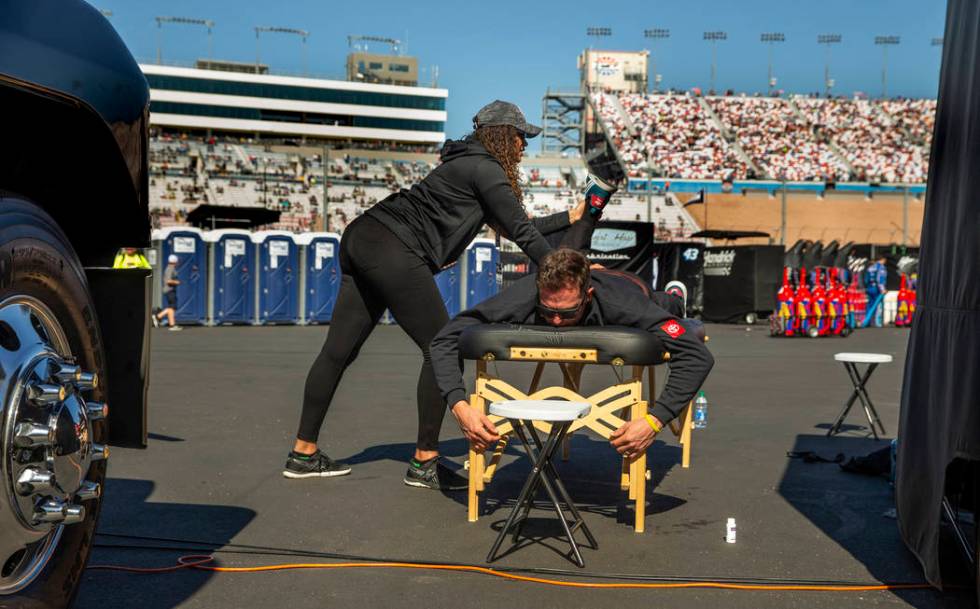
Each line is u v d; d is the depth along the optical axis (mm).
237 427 6691
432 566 3389
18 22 2051
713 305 25688
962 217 2865
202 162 76688
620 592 3123
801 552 3652
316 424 4961
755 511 4359
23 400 2082
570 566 3420
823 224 60375
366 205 68562
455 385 3830
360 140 124938
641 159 67875
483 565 3406
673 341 3680
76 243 2711
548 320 3795
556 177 74750
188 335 18484
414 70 135625
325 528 3926
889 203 63781
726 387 9945
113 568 3295
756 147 70500
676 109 75750
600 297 3842
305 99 120812
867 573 3375
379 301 4895
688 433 5477
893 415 7922
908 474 3340
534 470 3527
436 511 4262
